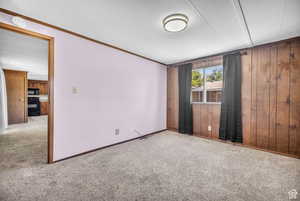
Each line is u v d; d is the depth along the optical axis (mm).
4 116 4414
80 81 2424
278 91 2559
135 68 3420
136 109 3477
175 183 1666
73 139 2346
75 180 1699
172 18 1771
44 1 1537
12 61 4078
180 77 4004
